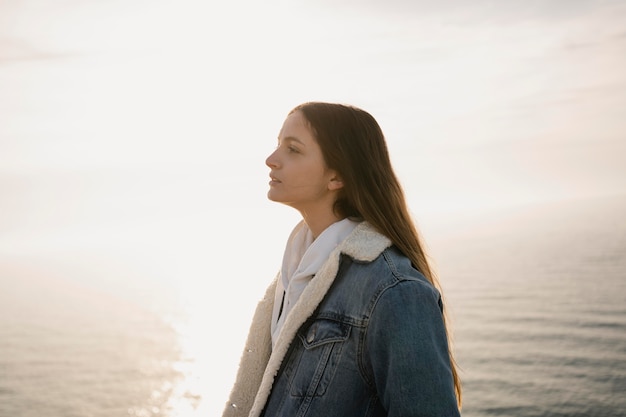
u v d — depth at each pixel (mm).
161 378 114688
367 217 1555
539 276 180250
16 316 184500
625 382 86250
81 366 122000
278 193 1647
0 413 91750
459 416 1289
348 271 1484
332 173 1613
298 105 1702
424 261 1596
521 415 76188
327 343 1439
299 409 1445
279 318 1716
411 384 1280
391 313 1341
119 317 179500
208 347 141750
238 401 1750
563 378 89812
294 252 1773
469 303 149000
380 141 1663
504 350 107188
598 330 116438
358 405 1420
